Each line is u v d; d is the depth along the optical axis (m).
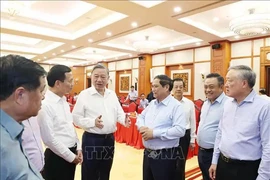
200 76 8.23
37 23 6.44
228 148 1.54
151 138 1.74
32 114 0.73
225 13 5.27
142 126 1.82
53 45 9.25
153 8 4.51
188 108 2.73
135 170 3.47
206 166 2.14
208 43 7.74
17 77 0.67
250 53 6.99
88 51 10.82
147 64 10.10
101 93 2.19
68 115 1.79
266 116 1.41
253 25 4.71
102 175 2.16
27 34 6.81
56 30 7.11
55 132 1.66
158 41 8.27
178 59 9.04
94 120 2.03
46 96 1.66
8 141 0.63
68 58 12.24
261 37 6.74
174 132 1.70
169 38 7.86
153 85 1.86
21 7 4.57
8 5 4.43
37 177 0.73
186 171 3.45
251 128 1.45
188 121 2.72
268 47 6.54
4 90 0.66
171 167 1.81
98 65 2.21
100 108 2.12
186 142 2.68
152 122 1.86
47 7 5.43
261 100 1.48
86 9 5.44
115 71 12.34
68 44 8.28
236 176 1.50
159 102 1.88
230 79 1.54
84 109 2.12
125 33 6.55
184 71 8.89
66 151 1.60
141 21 5.38
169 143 1.79
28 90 0.69
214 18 5.61
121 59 11.82
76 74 14.95
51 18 6.20
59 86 1.69
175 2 4.19
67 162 1.75
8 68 0.66
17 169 0.64
